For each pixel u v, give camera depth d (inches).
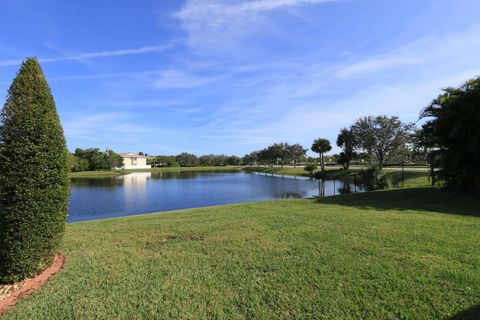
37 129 175.5
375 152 1793.8
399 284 156.7
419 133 599.5
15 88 175.5
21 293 160.9
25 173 171.5
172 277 175.0
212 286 162.1
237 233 276.8
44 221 179.9
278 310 136.9
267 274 175.9
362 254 204.7
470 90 485.1
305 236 256.4
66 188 195.9
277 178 1941.4
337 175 1679.4
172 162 4335.6
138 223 346.6
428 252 204.1
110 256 216.2
